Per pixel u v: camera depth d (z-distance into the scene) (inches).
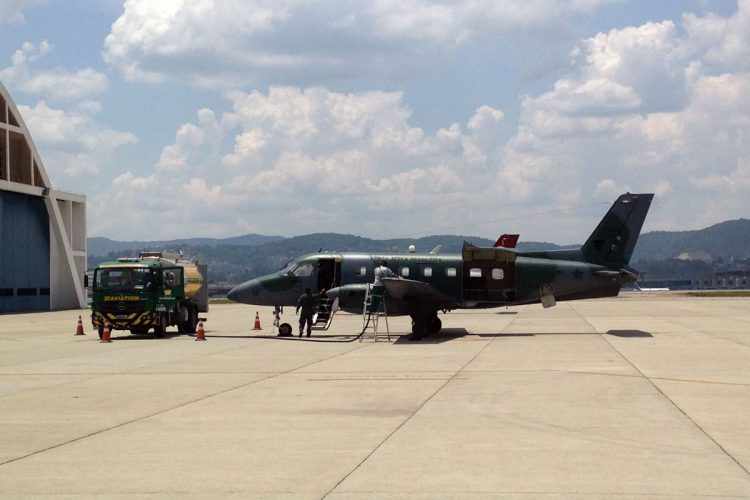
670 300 3006.9
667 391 604.1
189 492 340.2
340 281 1238.9
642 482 344.2
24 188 2399.1
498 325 1477.6
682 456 391.9
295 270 1257.4
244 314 2183.8
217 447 429.1
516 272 1208.2
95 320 1205.7
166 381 709.9
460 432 458.6
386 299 1149.7
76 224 2837.1
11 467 391.5
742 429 456.1
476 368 773.3
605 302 2785.4
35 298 2493.8
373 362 845.8
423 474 363.6
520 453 402.9
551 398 577.3
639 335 1182.3
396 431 464.4
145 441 449.1
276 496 331.6
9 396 633.0
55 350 1045.8
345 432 463.8
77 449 431.5
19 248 2413.9
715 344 1010.7
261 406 561.6
